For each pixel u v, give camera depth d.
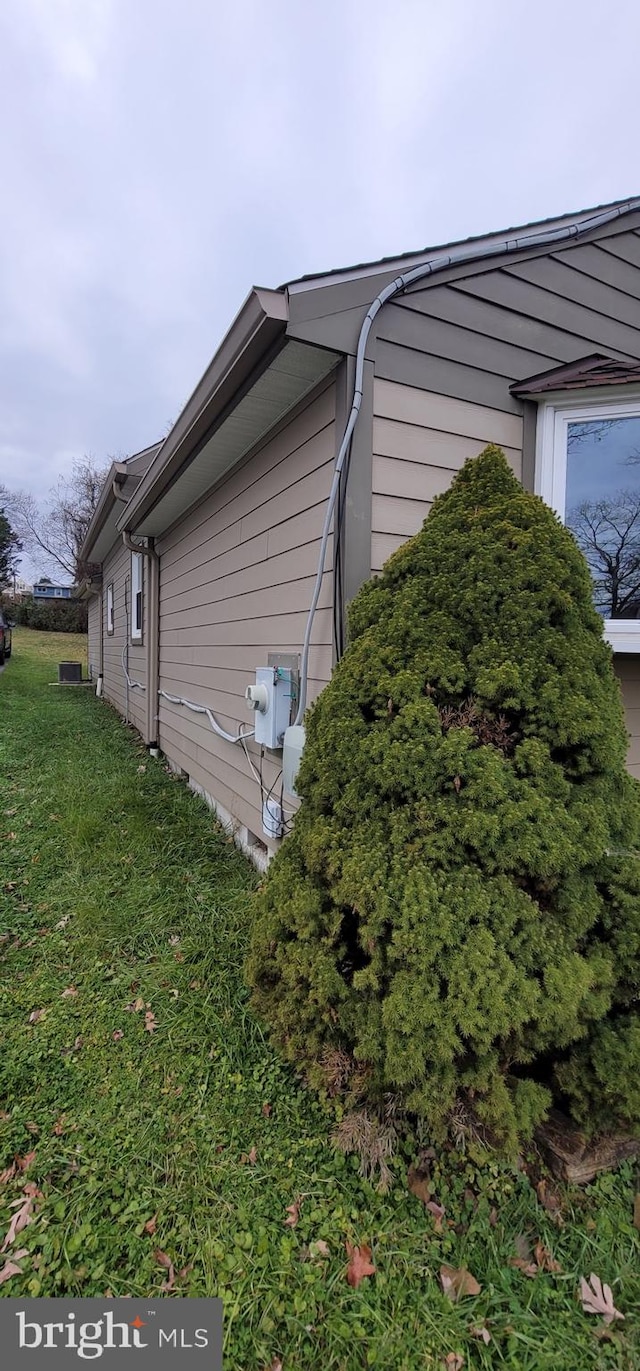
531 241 2.69
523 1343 1.21
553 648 1.69
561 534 1.82
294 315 2.08
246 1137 1.67
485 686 1.66
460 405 2.53
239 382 2.56
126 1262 1.35
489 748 1.61
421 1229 1.42
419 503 2.41
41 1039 2.03
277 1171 1.57
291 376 2.46
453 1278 1.32
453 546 1.85
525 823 1.51
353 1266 1.34
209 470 3.96
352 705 1.81
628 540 2.88
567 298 2.85
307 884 1.77
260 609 3.29
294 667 2.78
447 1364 1.18
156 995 2.27
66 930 2.71
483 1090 1.43
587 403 2.72
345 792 1.73
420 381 2.42
